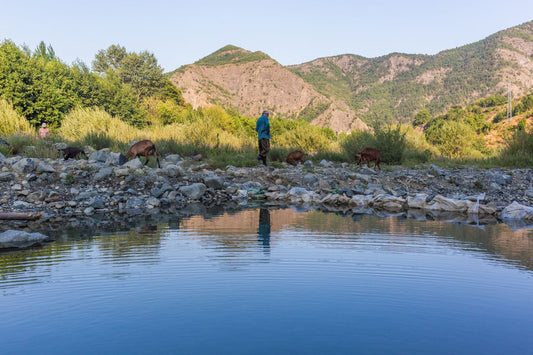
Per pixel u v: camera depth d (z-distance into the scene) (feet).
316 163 54.03
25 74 101.86
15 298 10.52
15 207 26.40
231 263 13.75
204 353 7.61
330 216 25.08
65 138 58.23
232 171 40.22
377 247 16.25
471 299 10.61
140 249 15.93
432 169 41.65
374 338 8.38
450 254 15.16
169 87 281.54
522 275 12.64
